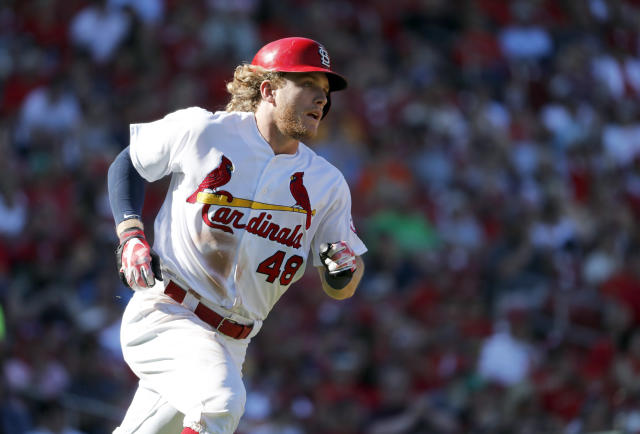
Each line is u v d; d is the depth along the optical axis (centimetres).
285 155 1402
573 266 4541
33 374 3259
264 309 1442
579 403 3669
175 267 1384
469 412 3512
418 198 4722
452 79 5612
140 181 1395
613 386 3809
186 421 1306
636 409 3581
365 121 5081
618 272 4444
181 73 5050
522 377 3734
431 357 3741
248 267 1389
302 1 5662
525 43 5934
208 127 1366
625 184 5428
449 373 3694
